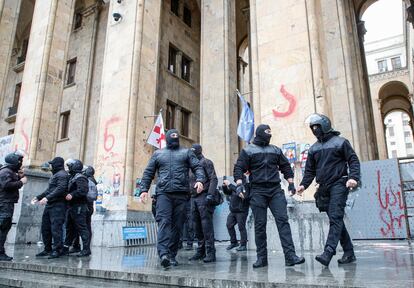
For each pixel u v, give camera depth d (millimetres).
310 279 3361
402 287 2834
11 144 12945
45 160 12453
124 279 4180
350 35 16609
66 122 19828
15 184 6367
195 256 5926
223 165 13414
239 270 4270
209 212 5703
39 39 13695
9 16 15656
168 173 5180
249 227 8688
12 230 10906
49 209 6688
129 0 12898
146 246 9594
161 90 17500
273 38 8867
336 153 4578
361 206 9578
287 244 4586
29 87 13203
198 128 19984
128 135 11148
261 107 8617
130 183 10750
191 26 21359
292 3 8797
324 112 7723
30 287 4539
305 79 8133
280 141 8094
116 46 12609
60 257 6520
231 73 14664
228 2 15492
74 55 20578
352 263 4641
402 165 9359
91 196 7465
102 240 9648
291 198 7434
